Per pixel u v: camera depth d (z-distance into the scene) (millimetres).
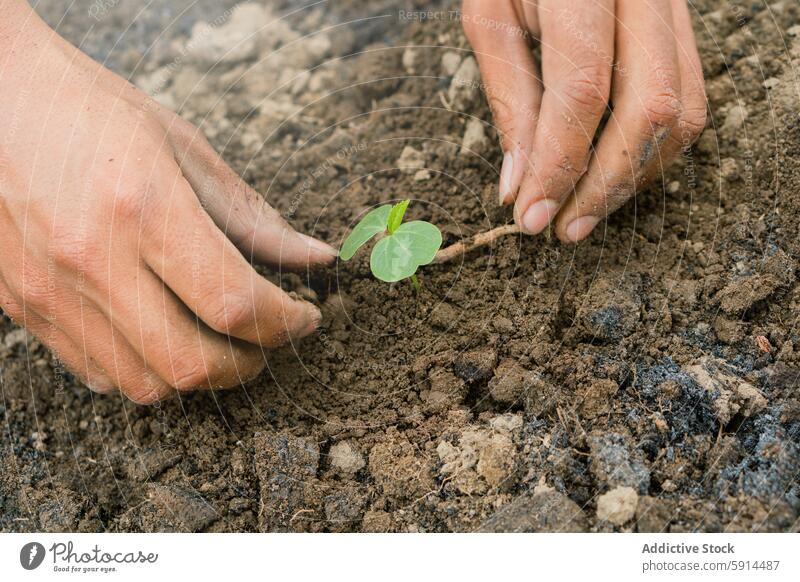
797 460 410
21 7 457
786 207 477
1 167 422
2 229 426
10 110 432
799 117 494
